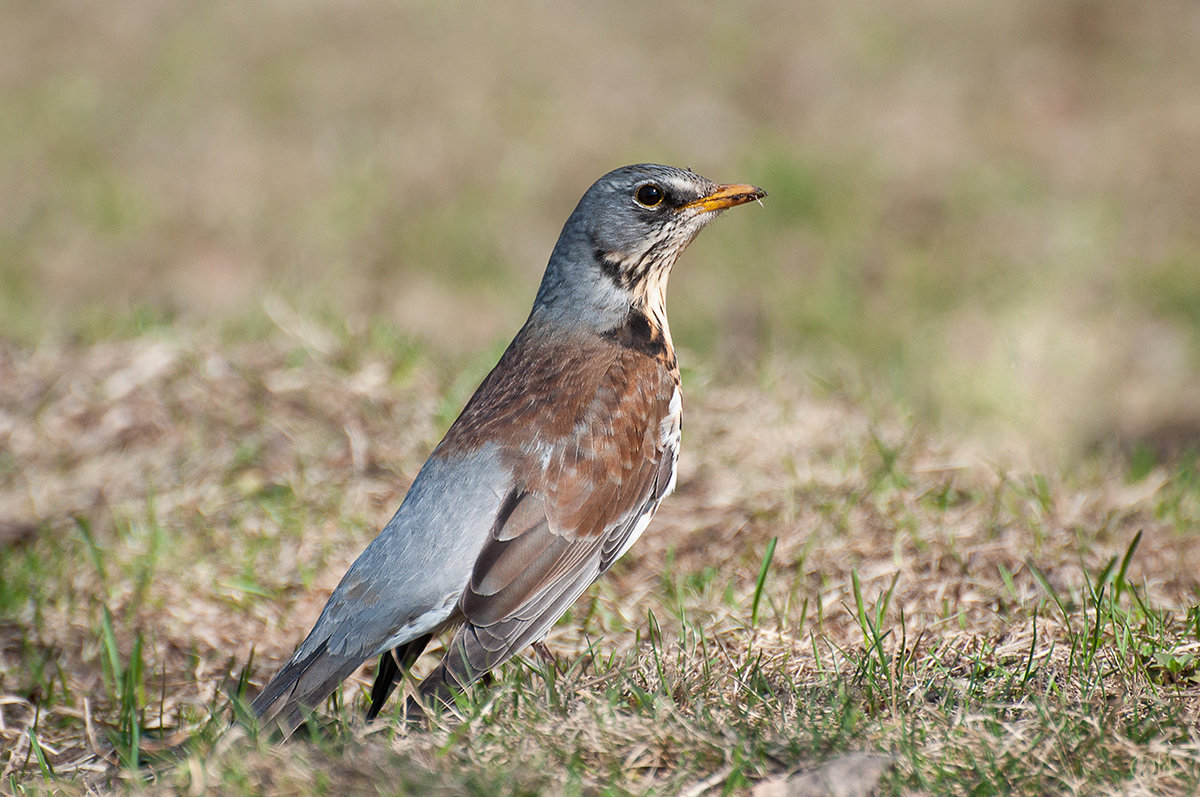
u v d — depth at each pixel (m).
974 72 28.73
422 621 8.34
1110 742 7.20
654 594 10.74
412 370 14.46
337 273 21.22
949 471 12.45
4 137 26.25
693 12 31.92
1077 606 9.68
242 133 26.33
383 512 12.34
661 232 9.66
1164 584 10.21
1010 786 6.93
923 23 31.05
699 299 20.55
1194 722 7.68
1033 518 11.40
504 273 21.52
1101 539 11.05
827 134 25.94
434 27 31.28
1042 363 17.91
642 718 7.64
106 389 14.02
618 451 8.97
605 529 8.86
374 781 7.11
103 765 8.56
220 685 9.86
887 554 11.00
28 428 13.63
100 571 11.19
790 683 8.39
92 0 32.91
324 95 27.88
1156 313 19.72
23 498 12.68
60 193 24.09
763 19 31.50
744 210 23.08
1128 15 30.67
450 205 23.47
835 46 29.91
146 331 15.14
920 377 17.45
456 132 26.06
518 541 8.48
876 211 23.09
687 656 8.80
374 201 23.59
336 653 8.27
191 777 7.34
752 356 17.73
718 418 13.71
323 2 32.53
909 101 27.39
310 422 13.56
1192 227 22.31
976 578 10.45
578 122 26.47
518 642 8.31
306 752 7.45
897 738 7.37
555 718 7.73
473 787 6.97
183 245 22.45
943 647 9.11
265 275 21.22
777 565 11.04
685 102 27.39
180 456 13.10
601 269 9.66
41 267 21.62
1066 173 24.44
